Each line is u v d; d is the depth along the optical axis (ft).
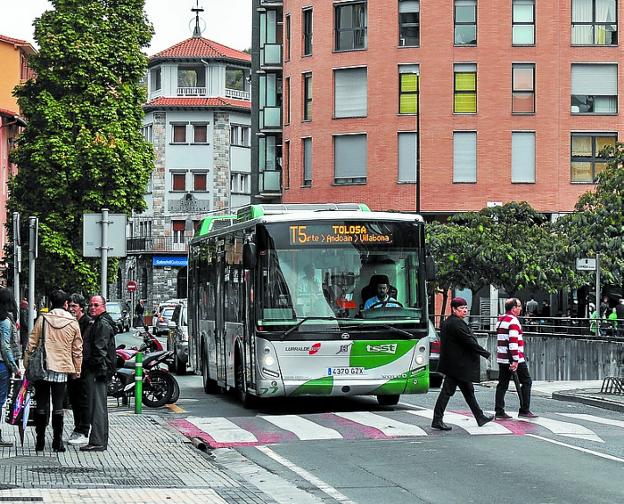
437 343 113.50
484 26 215.51
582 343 123.65
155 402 87.86
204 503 42.75
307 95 231.50
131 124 204.03
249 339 80.23
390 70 219.20
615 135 214.07
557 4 214.69
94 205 198.08
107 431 59.72
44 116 199.11
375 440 64.90
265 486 48.93
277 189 250.98
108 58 203.00
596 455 56.95
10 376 61.52
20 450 58.80
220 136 353.92
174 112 353.92
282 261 78.28
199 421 76.07
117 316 255.29
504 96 214.90
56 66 201.16
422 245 80.07
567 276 160.86
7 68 246.88
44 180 197.36
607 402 87.10
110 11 204.44
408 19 219.41
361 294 78.84
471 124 215.31
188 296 116.47
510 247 162.50
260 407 86.69
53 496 43.45
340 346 77.92
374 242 79.36
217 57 354.74
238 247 86.22
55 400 57.93
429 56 216.95
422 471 52.44
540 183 214.07
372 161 220.64
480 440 63.67
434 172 215.92
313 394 77.87
